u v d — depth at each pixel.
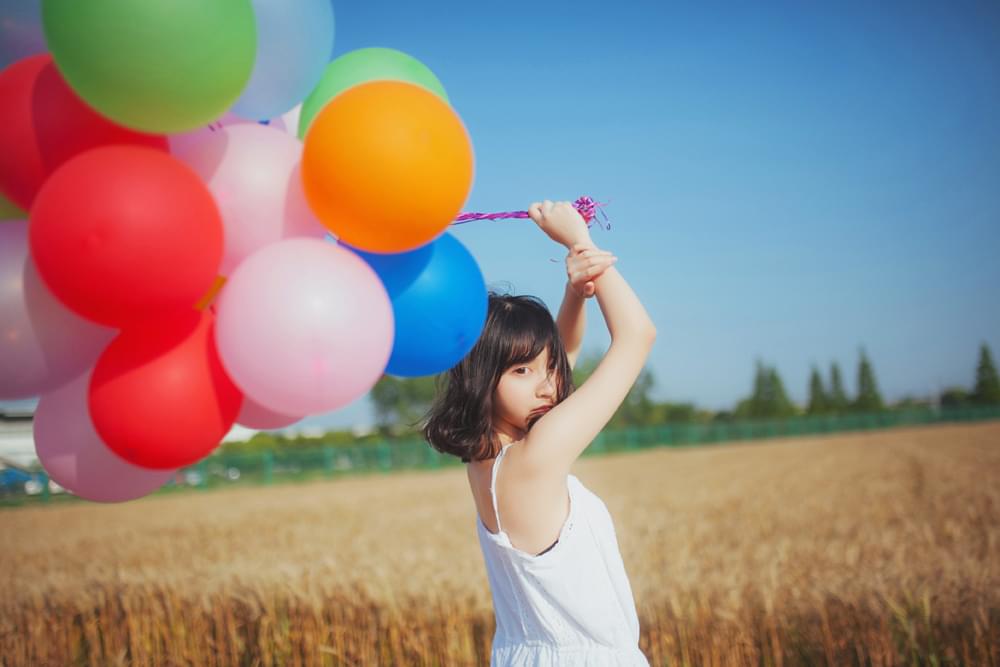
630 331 1.70
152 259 1.37
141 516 19.81
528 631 1.77
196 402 1.52
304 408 1.50
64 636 6.87
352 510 17.80
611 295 1.74
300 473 36.31
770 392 72.06
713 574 6.50
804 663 5.12
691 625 5.30
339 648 5.84
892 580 5.64
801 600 5.44
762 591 5.69
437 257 1.72
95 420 1.53
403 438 53.19
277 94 1.72
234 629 6.33
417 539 11.49
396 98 1.49
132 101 1.37
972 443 28.30
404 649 5.87
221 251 1.51
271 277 1.44
